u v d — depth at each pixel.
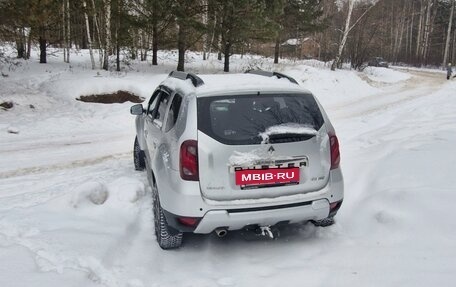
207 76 4.39
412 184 4.91
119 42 20.98
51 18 21.50
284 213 3.65
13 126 11.31
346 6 37.59
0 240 3.96
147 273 3.49
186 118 3.65
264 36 21.44
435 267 3.24
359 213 4.60
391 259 3.49
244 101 3.75
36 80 18.78
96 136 10.55
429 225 3.96
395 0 60.66
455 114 11.03
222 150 3.53
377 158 6.55
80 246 3.86
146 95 17.17
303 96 3.96
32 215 4.63
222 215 3.52
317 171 3.78
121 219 4.64
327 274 3.36
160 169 3.87
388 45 53.75
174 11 19.00
